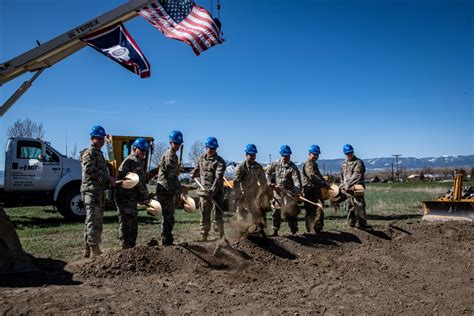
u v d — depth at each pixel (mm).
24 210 17000
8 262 5867
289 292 6086
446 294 6262
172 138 7359
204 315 5137
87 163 6688
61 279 5852
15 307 4906
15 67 6383
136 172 7074
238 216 8516
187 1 6965
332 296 6039
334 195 9359
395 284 6684
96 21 6469
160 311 5129
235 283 6246
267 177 9320
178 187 7434
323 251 8094
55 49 6449
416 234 9375
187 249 6902
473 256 8281
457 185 12469
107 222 12930
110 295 5457
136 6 6504
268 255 7434
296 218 9219
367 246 8656
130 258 6352
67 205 12930
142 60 6758
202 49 7164
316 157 9172
